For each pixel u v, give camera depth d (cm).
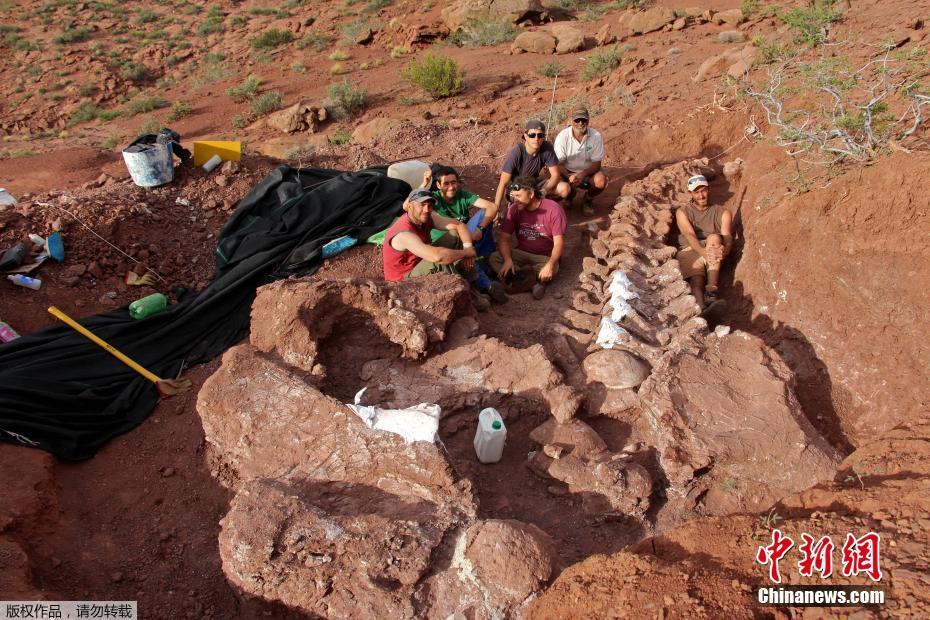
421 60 1881
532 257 571
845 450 394
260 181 755
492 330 484
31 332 539
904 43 786
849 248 435
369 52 2183
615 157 798
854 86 548
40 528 361
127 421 457
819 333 446
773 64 838
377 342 444
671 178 652
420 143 947
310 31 2498
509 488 366
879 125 479
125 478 415
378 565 292
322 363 426
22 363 479
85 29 2692
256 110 1733
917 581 221
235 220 677
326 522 309
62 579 340
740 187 632
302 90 1875
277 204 696
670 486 353
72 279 591
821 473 339
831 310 442
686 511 343
